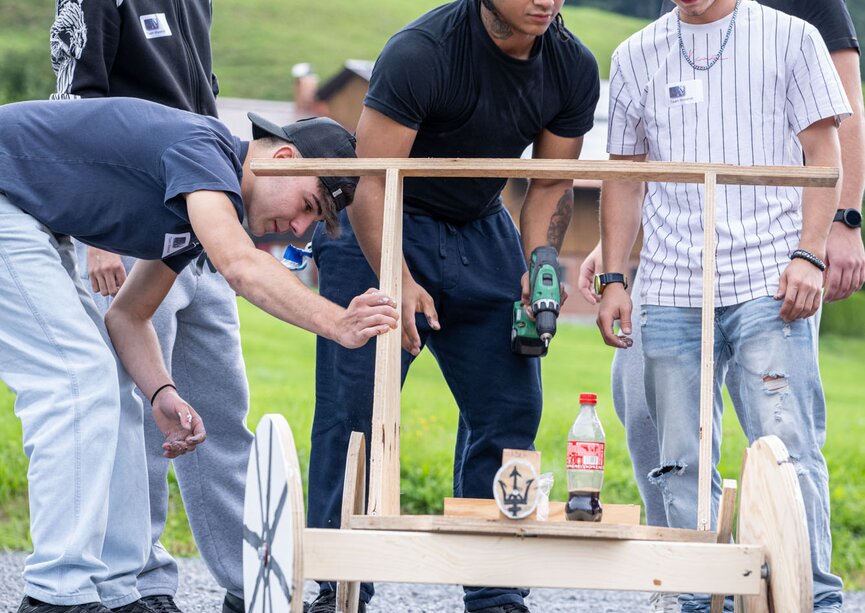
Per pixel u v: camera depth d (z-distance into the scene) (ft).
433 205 28.30
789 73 27.02
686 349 27.40
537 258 27.37
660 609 24.82
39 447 22.27
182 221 23.12
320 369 28.60
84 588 21.97
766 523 20.21
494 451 28.68
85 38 27.32
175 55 29.09
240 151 24.20
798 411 26.22
